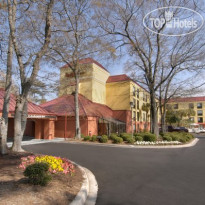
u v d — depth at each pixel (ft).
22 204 10.70
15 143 30.12
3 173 17.01
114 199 13.89
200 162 27.25
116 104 90.22
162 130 80.79
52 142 54.44
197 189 15.98
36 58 30.07
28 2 29.81
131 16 53.11
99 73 88.02
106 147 44.34
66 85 60.80
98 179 18.84
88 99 80.89
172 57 61.57
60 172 17.99
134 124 93.71
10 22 29.48
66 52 40.63
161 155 33.24
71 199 12.38
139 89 103.86
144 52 61.05
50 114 59.57
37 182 13.76
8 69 29.63
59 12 34.14
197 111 190.70
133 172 21.52
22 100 30.42
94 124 71.31
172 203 13.19
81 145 48.24
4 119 27.58
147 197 14.25
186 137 59.52
